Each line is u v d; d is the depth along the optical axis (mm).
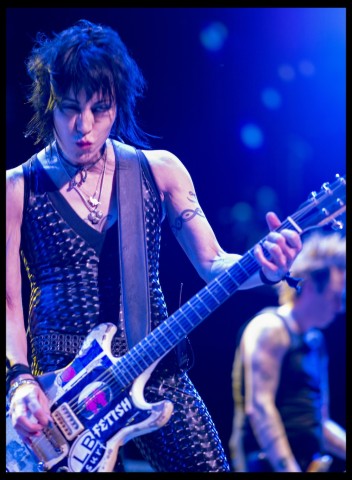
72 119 4074
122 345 4164
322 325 5090
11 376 4082
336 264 5074
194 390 4266
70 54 4070
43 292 4242
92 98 4047
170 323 4027
